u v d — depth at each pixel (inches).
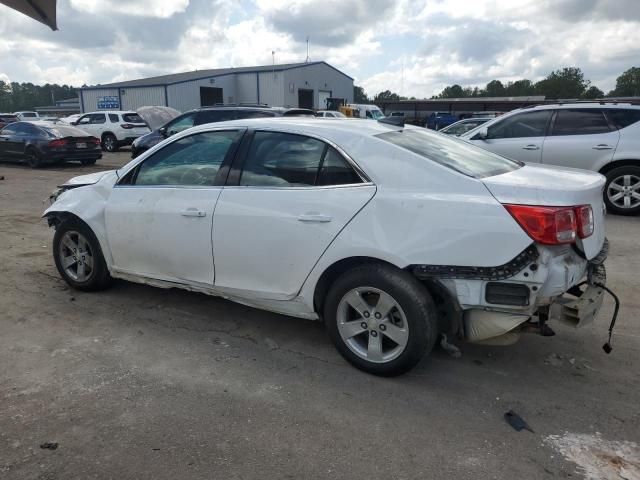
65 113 2564.0
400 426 117.2
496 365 145.0
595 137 329.7
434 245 121.9
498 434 114.5
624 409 123.8
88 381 134.9
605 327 168.4
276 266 144.6
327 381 135.9
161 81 1748.3
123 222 173.5
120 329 166.1
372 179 131.9
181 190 161.8
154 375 138.3
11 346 153.8
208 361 146.3
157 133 551.2
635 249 256.7
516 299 117.3
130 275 179.6
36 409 122.1
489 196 120.0
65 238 193.5
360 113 1328.7
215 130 160.1
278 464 104.5
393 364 132.1
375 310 132.6
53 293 195.9
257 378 137.3
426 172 127.8
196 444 110.3
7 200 413.1
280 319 175.3
